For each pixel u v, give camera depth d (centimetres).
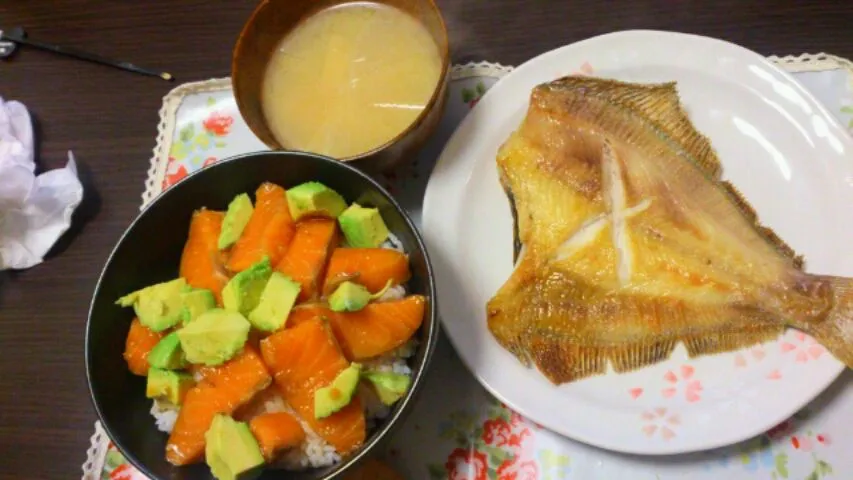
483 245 43
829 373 37
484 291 42
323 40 44
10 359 46
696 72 43
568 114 41
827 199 40
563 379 39
